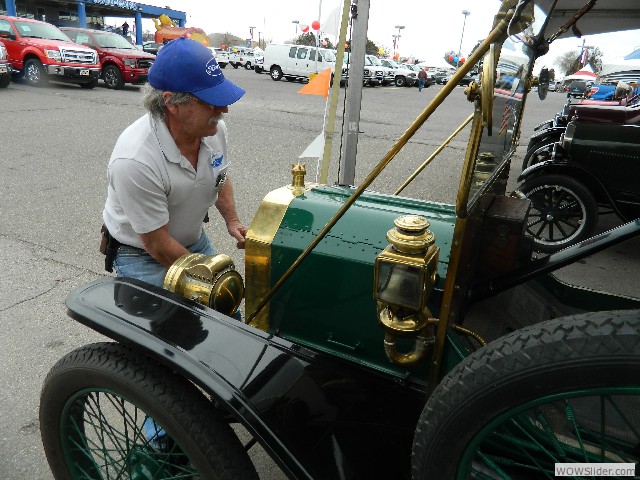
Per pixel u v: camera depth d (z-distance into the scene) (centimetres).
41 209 493
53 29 1418
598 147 417
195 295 158
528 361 97
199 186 184
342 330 165
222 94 160
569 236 430
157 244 175
